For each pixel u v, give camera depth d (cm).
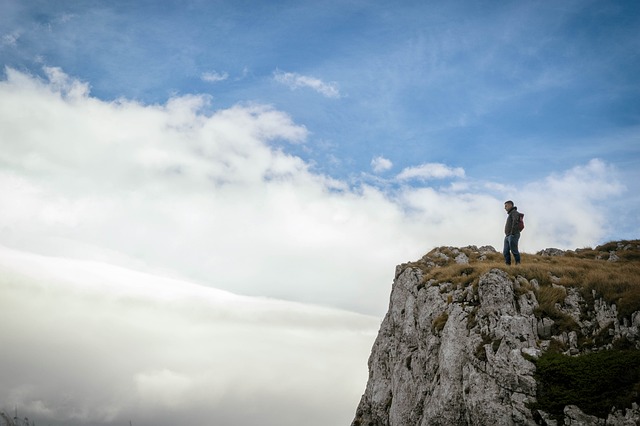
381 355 4594
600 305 3222
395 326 4428
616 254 4491
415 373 3788
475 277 3741
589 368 2841
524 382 2903
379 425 4253
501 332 3181
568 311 3284
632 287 3209
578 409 2714
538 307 3312
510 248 3872
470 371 3144
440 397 3253
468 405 3031
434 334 3653
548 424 2728
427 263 4812
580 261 4191
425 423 3294
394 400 3903
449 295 3800
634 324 2972
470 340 3291
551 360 2948
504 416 2862
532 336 3166
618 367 2783
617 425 2580
